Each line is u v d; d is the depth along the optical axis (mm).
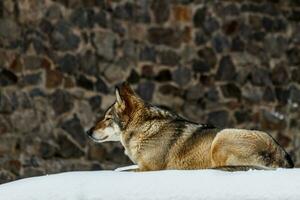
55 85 38938
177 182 17562
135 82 40344
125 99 23781
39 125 38469
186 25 41375
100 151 39344
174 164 22781
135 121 23562
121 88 23906
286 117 42562
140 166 23406
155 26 40906
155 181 17609
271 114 42312
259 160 21938
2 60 38250
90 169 39125
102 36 39969
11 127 38062
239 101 41875
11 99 38156
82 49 39562
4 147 37875
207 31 41688
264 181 17500
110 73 39906
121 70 40125
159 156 23031
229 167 21109
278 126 42375
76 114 39156
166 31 41031
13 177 37812
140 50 40562
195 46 41469
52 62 39031
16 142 38062
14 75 38375
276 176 17656
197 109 41188
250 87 42125
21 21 38656
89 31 39750
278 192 17203
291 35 43188
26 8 38781
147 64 40625
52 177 18031
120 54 40219
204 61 41531
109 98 39750
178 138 22906
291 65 42969
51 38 39094
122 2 40469
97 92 39594
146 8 40812
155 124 23344
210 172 17969
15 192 17500
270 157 22000
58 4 39344
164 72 40812
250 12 42500
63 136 38844
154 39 40812
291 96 42750
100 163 39344
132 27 40562
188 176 17781
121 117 23812
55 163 38562
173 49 41062
